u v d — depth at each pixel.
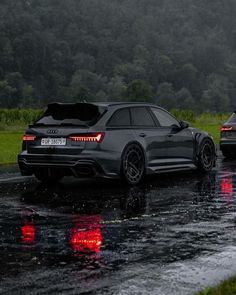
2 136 27.22
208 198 10.41
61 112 12.29
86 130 11.62
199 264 5.84
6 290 5.02
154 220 8.28
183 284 5.18
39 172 12.57
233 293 4.79
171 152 13.29
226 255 6.21
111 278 5.37
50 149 11.89
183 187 11.90
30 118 43.31
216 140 26.59
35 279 5.34
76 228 7.72
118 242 6.85
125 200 10.19
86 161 11.53
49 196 10.70
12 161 17.44
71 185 12.28
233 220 8.25
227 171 14.99
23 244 6.77
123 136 12.02
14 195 10.83
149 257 6.14
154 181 12.91
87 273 5.54
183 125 13.66
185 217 8.51
